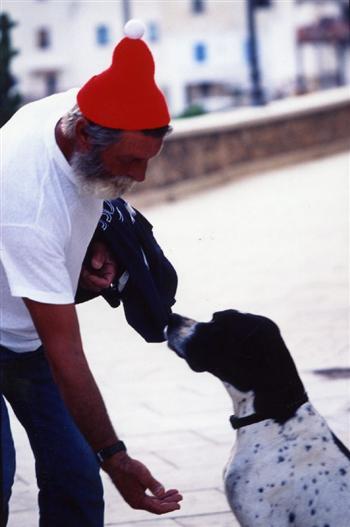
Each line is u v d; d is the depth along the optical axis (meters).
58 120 4.01
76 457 4.53
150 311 4.61
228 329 4.50
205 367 4.59
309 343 9.40
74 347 3.99
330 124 24.44
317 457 4.38
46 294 3.93
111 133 3.79
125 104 3.80
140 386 8.54
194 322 4.65
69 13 84.44
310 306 10.83
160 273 4.73
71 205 3.98
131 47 3.85
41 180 3.93
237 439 4.56
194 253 14.41
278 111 22.78
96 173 3.88
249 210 17.66
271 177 21.38
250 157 21.94
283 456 4.40
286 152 23.05
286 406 4.46
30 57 84.81
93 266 4.45
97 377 8.88
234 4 80.19
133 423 7.59
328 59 79.06
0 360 4.38
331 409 7.47
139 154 3.86
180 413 7.77
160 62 81.25
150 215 17.97
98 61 84.25
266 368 4.46
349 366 8.61
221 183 20.75
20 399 4.48
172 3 80.88
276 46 79.19
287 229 15.74
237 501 4.46
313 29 75.88
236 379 4.51
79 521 4.59
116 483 4.07
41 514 4.63
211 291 11.89
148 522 5.82
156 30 81.38
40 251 3.90
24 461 6.89
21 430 7.57
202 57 80.94
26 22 84.38
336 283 11.89
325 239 14.73
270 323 4.54
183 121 21.08
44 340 4.00
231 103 72.81
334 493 4.29
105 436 4.03
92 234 4.20
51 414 4.52
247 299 11.38
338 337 9.52
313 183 20.14
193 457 6.80
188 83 81.06
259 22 79.00
